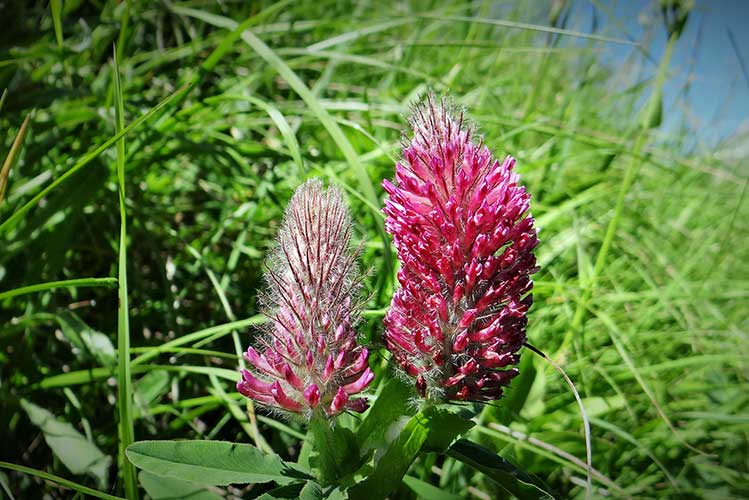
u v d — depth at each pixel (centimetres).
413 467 17
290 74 21
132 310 22
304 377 11
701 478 19
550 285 22
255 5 31
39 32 26
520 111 34
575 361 22
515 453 18
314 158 27
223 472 12
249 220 24
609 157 29
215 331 18
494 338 11
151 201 26
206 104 23
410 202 12
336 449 12
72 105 24
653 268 27
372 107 26
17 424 18
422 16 26
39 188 22
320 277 11
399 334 12
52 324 20
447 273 11
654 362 23
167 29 34
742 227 31
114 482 17
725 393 22
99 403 19
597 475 16
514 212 11
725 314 27
